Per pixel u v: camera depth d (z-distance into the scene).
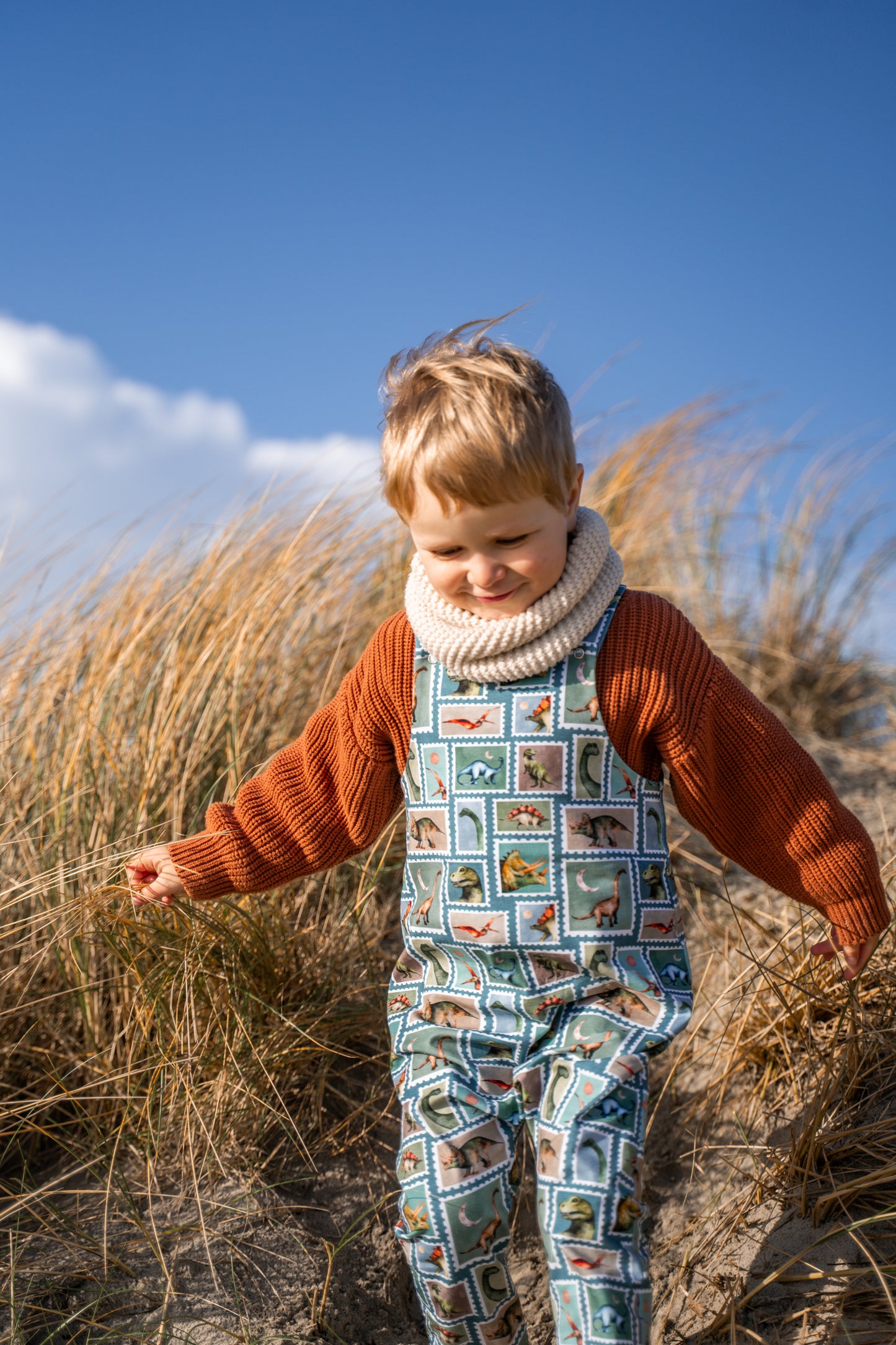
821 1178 1.63
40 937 2.06
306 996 2.08
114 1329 1.53
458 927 1.42
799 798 1.44
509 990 1.41
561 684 1.40
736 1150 1.81
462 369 1.33
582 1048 1.34
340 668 2.89
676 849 2.64
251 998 1.95
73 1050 2.01
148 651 2.62
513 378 1.31
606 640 1.41
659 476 4.37
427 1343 1.63
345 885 2.42
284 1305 1.59
